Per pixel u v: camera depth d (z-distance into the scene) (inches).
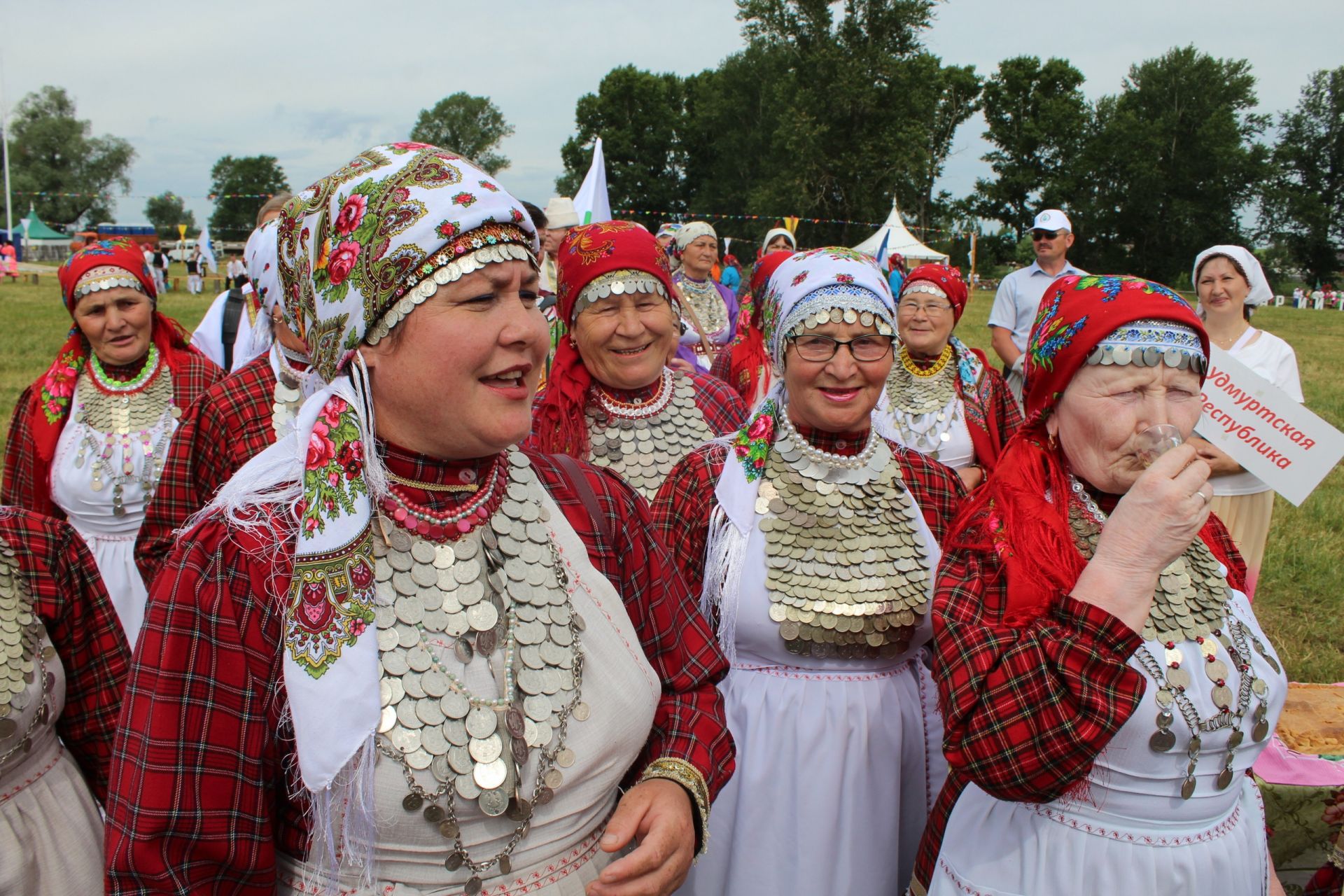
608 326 134.8
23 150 3344.0
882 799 94.3
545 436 137.3
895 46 1998.0
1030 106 2817.4
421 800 52.1
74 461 152.6
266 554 52.9
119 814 50.2
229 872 52.4
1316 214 2513.5
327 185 54.5
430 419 53.9
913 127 1962.4
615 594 63.4
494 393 53.8
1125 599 62.9
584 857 58.8
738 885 93.9
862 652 94.1
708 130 2445.9
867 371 94.3
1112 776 67.0
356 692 50.8
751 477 98.2
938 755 101.0
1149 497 62.9
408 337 52.2
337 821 52.0
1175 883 66.6
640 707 61.1
